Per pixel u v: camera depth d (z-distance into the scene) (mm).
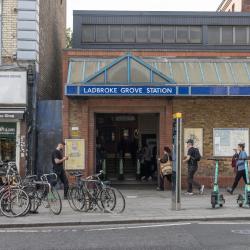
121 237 10375
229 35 24984
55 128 20359
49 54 23734
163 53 20609
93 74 18906
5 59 19844
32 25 19984
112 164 24141
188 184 18500
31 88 19953
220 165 20375
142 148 23984
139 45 24516
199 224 12234
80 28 24297
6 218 13227
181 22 24750
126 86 18797
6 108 19516
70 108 20188
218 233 10703
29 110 19922
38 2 20500
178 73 19891
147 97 20188
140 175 23969
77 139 20031
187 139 20312
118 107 20359
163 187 20188
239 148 18469
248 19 25016
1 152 19781
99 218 13031
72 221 12562
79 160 19984
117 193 15039
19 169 19656
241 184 20500
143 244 9508
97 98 20188
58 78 26672
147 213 13875
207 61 20531
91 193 14383
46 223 12414
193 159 18391
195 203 16031
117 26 24562
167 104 20312
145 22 24609
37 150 20266
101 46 24328
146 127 24109
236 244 9383
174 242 9664
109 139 24094
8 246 9523
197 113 20391
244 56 20734
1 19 19906
